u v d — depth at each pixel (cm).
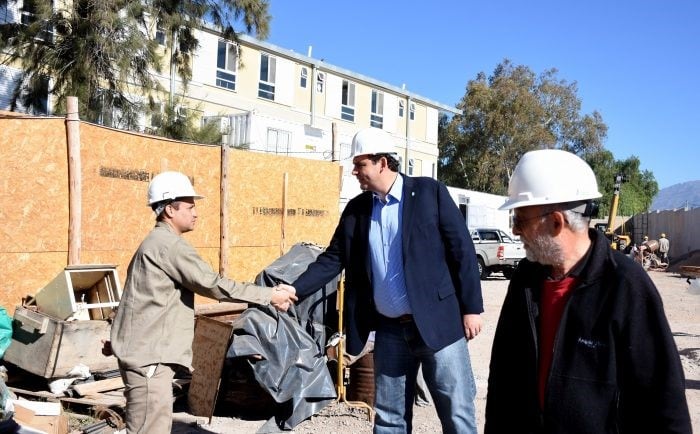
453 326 362
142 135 798
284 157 1030
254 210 975
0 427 438
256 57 2855
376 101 3553
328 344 597
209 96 2627
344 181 2566
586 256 212
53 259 689
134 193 792
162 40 1812
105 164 751
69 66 1436
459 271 367
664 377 193
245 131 2448
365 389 598
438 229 370
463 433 363
